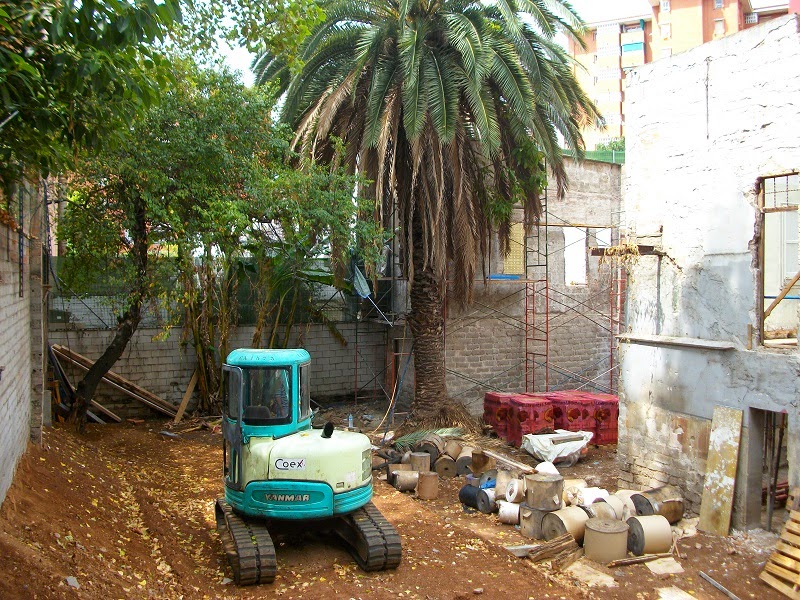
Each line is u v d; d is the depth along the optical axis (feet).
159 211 41.55
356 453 28.86
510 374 68.95
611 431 56.44
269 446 28.12
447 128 46.62
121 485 36.78
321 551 30.99
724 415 35.47
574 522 32.96
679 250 39.27
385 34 49.21
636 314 42.55
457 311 66.13
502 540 34.01
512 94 47.80
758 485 34.68
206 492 40.04
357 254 55.72
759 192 34.83
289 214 47.60
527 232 60.54
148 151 41.29
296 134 51.67
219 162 44.06
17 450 29.09
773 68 33.96
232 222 43.62
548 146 53.26
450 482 46.78
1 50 15.70
